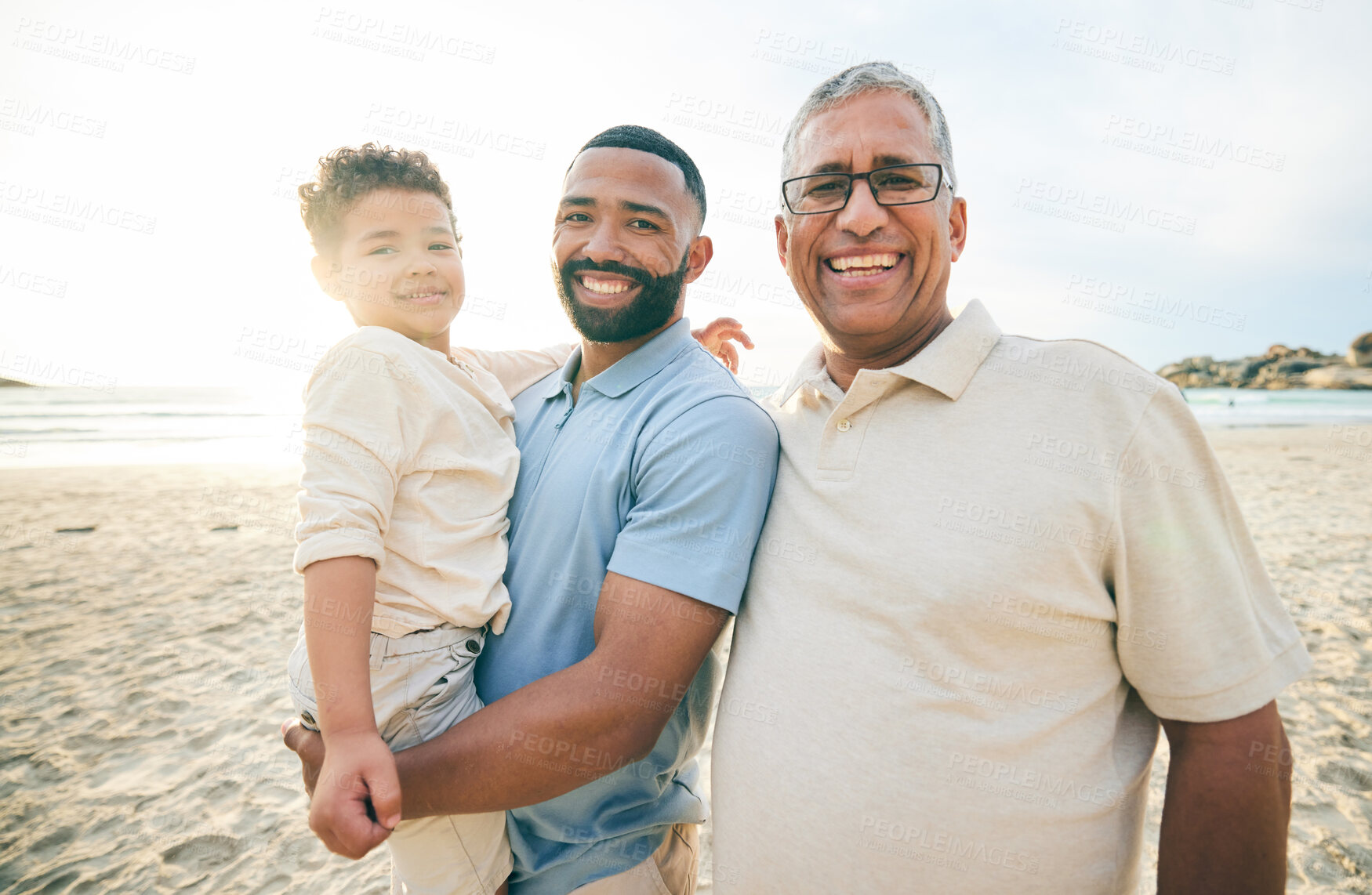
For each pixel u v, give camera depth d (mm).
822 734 1276
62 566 7418
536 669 1438
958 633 1194
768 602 1402
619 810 1482
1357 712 3971
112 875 2975
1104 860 1195
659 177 1591
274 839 3182
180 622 5805
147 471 14766
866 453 1321
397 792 1150
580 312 1608
